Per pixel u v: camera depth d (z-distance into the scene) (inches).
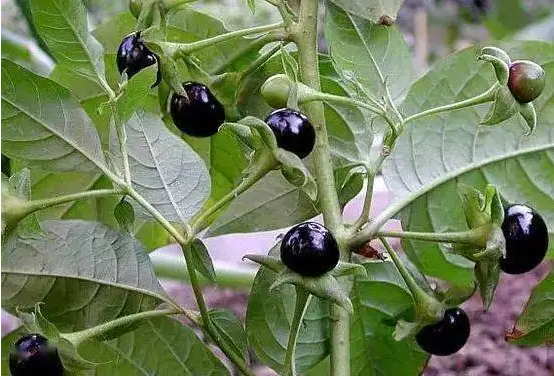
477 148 14.7
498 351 36.0
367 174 13.0
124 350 14.1
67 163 13.3
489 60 12.5
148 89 12.3
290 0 15.3
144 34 12.9
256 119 11.5
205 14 15.0
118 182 12.6
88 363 11.6
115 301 13.6
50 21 13.2
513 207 12.4
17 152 13.2
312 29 13.4
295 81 12.5
